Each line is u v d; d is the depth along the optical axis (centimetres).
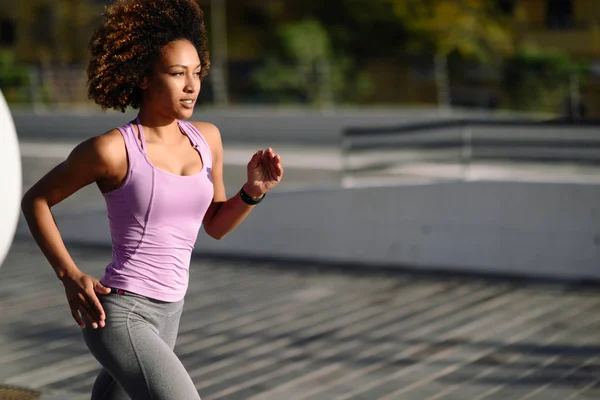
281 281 938
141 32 317
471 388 575
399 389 575
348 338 709
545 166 1406
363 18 3734
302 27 3625
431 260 975
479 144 1007
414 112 2348
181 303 330
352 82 2580
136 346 306
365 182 1154
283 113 2383
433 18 3644
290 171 1647
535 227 922
